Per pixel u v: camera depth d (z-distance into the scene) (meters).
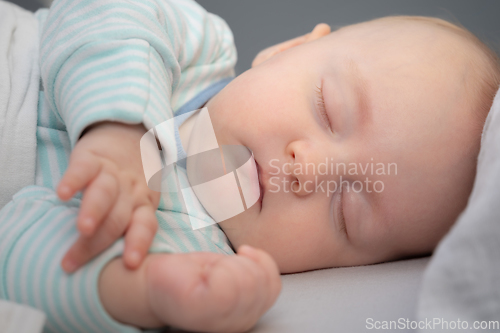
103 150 0.61
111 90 0.71
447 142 0.88
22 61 0.97
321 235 0.89
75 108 0.71
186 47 1.07
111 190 0.54
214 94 1.11
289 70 0.97
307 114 0.89
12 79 0.92
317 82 0.94
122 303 0.53
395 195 0.88
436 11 1.94
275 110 0.89
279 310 0.64
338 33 1.11
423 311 0.47
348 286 0.75
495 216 0.48
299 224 0.87
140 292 0.53
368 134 0.87
